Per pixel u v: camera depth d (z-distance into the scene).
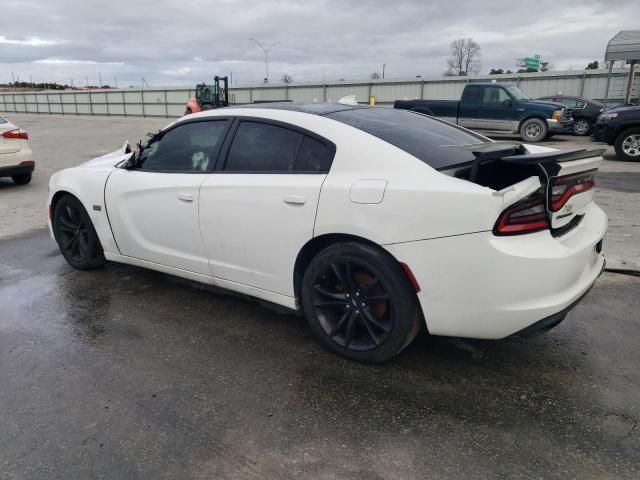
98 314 3.71
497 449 2.24
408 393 2.67
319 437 2.34
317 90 31.17
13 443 2.33
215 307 3.81
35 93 48.44
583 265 2.60
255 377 2.85
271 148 3.16
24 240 5.76
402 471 2.12
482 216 2.38
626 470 2.10
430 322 2.65
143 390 2.74
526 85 23.73
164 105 39.53
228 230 3.26
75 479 2.10
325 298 3.01
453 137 3.31
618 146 11.14
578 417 2.45
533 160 2.44
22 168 9.05
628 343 3.16
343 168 2.82
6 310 3.81
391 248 2.61
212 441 2.32
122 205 3.94
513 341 3.20
